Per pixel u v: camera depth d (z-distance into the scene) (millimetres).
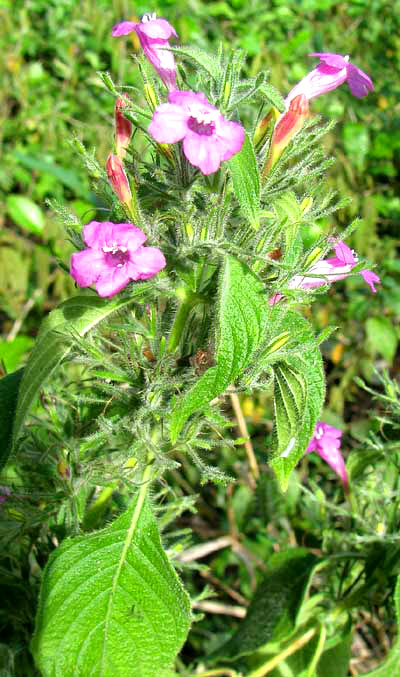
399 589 171
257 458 313
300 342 146
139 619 136
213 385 129
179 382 150
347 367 373
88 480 159
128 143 153
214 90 145
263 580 229
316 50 497
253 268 144
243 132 128
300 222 145
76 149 155
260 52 449
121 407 159
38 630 135
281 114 147
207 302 151
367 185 428
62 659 132
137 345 155
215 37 482
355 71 161
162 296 163
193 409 129
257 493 274
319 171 152
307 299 150
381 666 184
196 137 125
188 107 127
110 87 143
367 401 376
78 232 151
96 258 133
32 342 323
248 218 126
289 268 142
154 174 151
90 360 150
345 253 152
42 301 380
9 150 419
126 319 153
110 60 467
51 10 466
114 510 187
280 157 146
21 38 458
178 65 152
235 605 296
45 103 441
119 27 152
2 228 401
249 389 148
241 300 131
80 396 161
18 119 431
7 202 380
